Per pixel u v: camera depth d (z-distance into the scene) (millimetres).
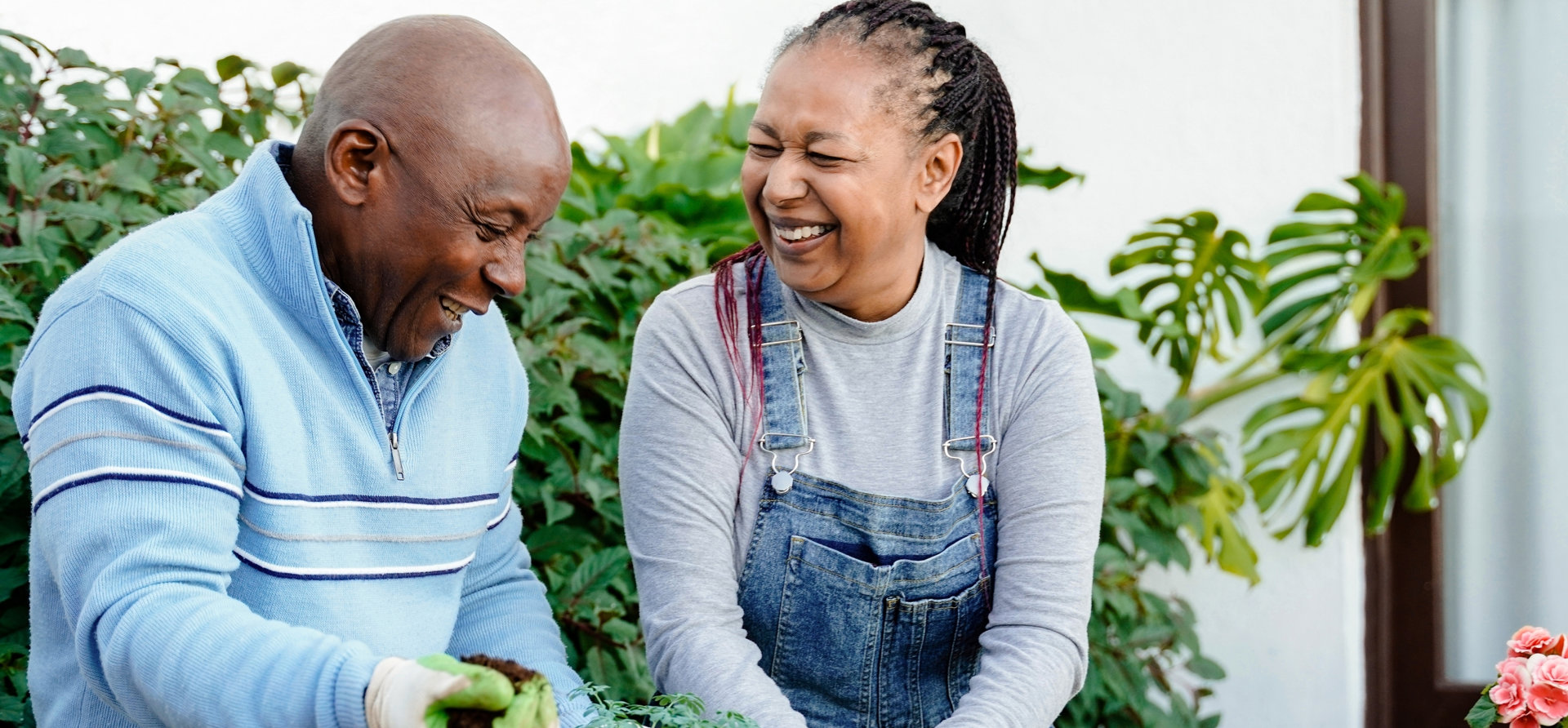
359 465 1325
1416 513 3420
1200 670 3016
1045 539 1562
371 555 1347
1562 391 3414
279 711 1054
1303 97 3326
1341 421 3256
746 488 1576
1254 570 3254
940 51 1500
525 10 3359
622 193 2930
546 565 2338
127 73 2172
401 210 1247
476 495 1444
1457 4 3467
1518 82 3432
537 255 2410
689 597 1501
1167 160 3369
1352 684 3346
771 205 1464
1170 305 3262
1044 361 1603
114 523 1153
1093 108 3398
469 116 1229
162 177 2205
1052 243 3406
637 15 3445
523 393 1555
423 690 985
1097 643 2887
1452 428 3244
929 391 1594
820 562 1554
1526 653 1847
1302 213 3303
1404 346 3273
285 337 1287
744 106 3311
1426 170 3400
